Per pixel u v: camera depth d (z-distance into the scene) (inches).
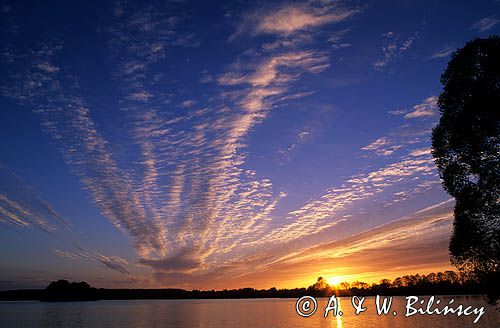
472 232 770.2
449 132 783.7
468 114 738.8
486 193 747.4
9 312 5167.3
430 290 3432.6
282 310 5625.0
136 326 2869.1
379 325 2456.9
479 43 748.0
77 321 3440.0
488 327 2012.8
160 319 3646.7
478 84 724.7
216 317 3900.1
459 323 2274.9
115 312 5132.9
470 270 802.8
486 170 735.7
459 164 783.7
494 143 719.7
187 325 2913.4
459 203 796.0
